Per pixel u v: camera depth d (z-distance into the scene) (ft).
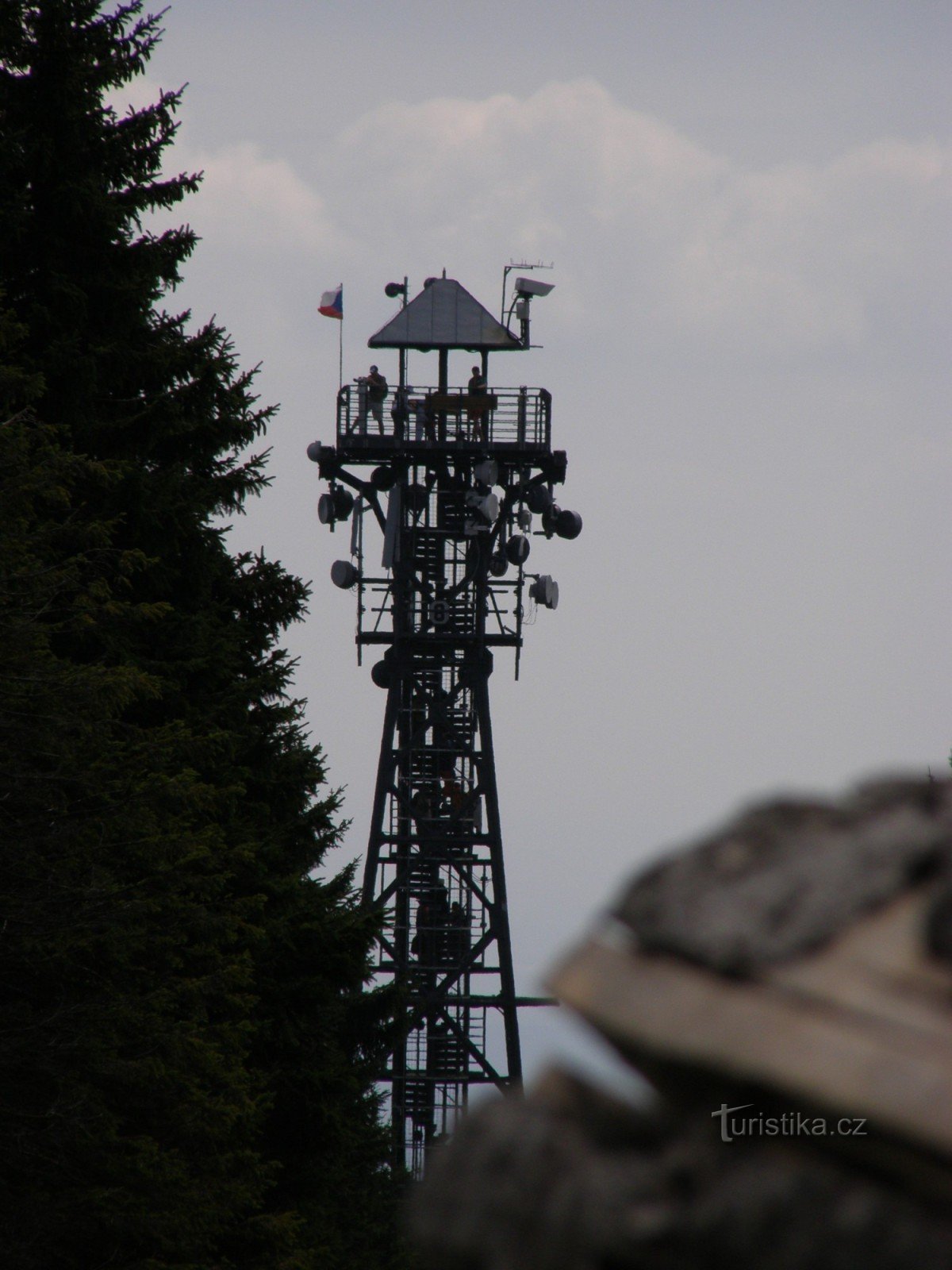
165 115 359.46
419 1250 12.67
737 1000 12.01
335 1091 335.88
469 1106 13.10
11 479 236.22
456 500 652.89
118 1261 219.00
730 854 13.08
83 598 265.95
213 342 351.05
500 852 637.71
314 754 361.51
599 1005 12.44
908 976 11.87
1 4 342.03
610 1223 11.71
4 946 211.41
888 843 12.60
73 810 231.09
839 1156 11.36
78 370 321.52
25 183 346.33
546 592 641.81
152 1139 223.92
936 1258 10.77
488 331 638.94
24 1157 213.87
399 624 646.74
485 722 645.51
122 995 225.76
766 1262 11.18
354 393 640.58
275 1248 266.77
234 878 316.19
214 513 350.84
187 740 257.55
